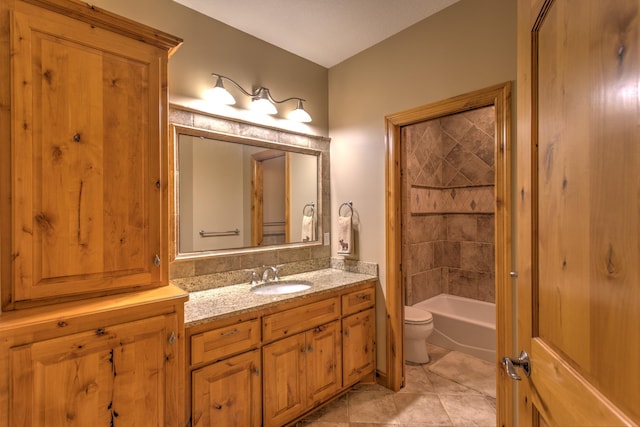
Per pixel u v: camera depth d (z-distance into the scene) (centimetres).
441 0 198
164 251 145
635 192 52
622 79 54
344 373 222
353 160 264
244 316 168
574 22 69
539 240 86
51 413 107
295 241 257
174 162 194
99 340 116
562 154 74
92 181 126
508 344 175
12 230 111
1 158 109
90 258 126
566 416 70
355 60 262
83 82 123
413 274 339
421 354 281
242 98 226
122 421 121
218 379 158
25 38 112
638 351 50
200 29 206
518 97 97
